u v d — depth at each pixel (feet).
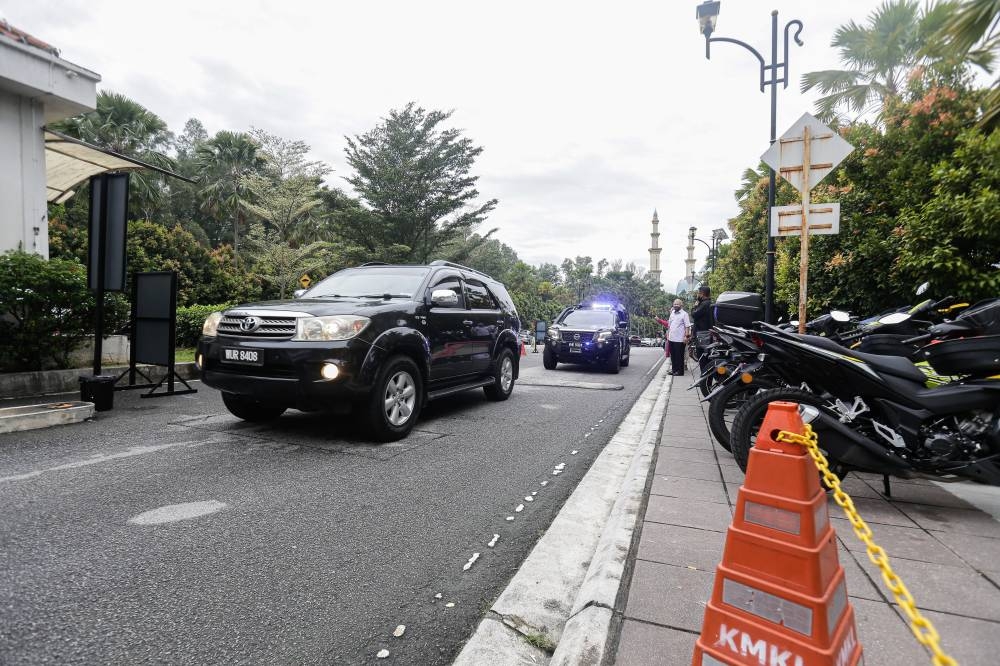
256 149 118.01
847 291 27.86
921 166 24.61
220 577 8.12
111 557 8.63
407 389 17.51
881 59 45.65
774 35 29.37
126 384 25.57
